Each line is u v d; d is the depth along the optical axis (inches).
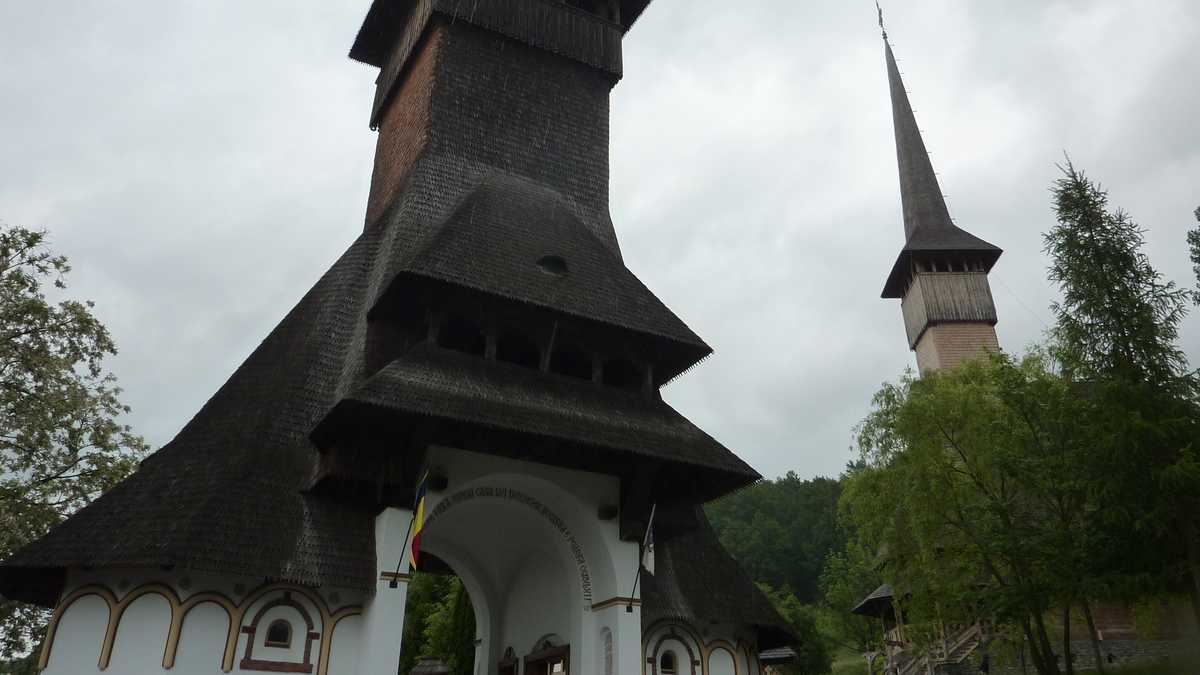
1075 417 773.3
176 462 713.6
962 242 2191.2
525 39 1160.8
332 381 800.9
